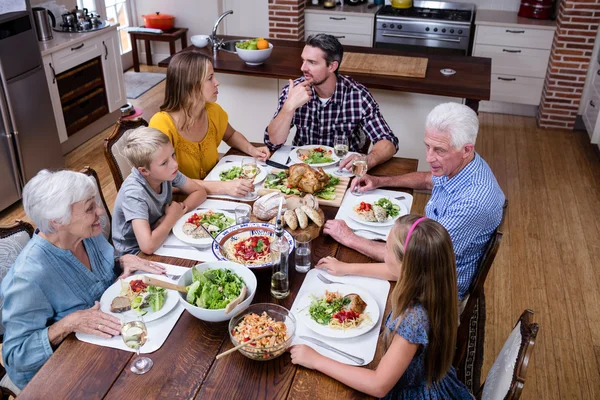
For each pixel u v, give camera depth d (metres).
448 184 1.99
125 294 1.74
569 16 4.94
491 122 5.56
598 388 2.56
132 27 6.64
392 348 1.45
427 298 1.43
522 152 4.93
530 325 1.50
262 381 1.46
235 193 2.35
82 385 1.44
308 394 1.43
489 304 3.09
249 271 1.76
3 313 1.63
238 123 4.41
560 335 2.87
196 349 1.56
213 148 2.73
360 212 2.22
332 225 2.08
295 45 4.48
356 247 2.01
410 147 4.05
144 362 1.51
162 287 1.76
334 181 2.45
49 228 1.65
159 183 2.17
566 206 4.10
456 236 1.92
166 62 3.93
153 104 5.77
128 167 2.55
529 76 5.47
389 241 1.51
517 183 4.41
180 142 2.55
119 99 5.34
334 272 1.87
